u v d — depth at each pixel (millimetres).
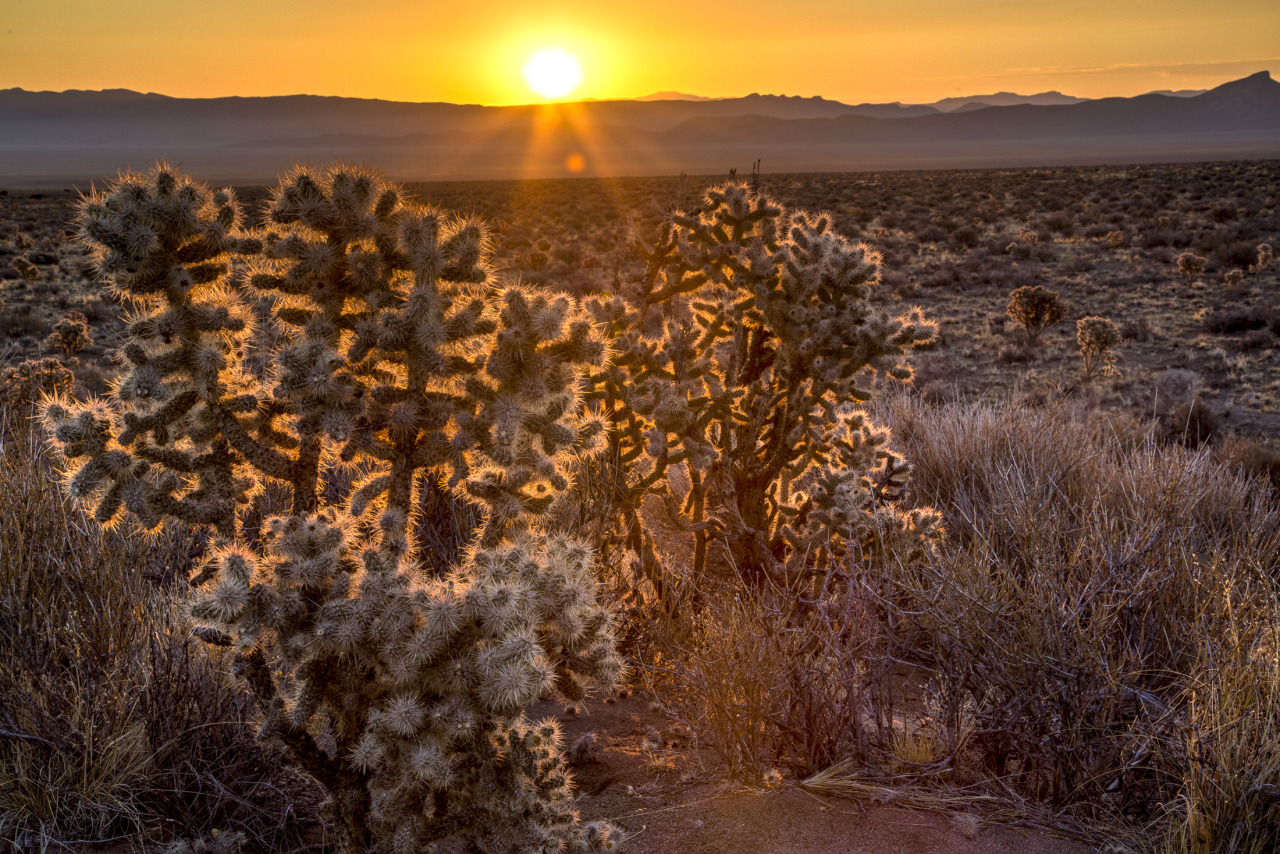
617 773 3129
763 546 4176
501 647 2068
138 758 2805
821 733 3137
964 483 6395
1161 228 41281
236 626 2145
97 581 3438
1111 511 4832
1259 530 4660
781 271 4250
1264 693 3004
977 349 20750
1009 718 3010
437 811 2340
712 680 3236
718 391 4215
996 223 49906
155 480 2395
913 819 2832
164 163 2293
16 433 4785
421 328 2303
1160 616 3625
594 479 4105
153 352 2361
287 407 2393
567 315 2547
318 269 2352
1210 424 12977
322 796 2832
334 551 2199
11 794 2635
